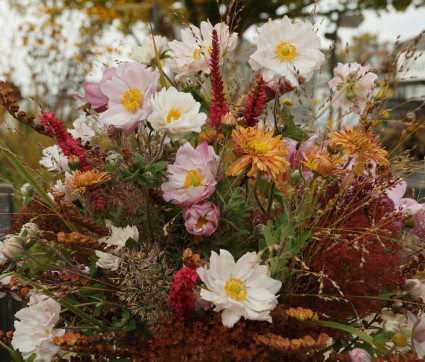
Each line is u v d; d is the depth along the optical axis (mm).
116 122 623
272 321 595
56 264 690
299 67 625
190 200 609
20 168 657
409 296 636
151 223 658
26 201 666
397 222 673
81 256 682
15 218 710
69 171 715
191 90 695
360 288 599
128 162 655
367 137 625
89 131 768
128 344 632
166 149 712
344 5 5598
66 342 579
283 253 596
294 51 628
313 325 582
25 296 658
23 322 621
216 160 627
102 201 661
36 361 630
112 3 4500
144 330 638
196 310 613
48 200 659
